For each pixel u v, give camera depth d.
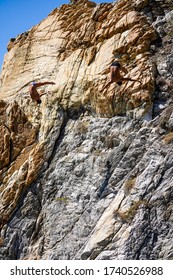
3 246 26.72
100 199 25.48
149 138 25.44
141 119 26.45
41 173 27.94
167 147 24.52
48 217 26.58
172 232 22.34
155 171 24.03
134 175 24.67
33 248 26.22
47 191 27.28
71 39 31.36
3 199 27.72
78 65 29.58
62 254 25.05
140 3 29.55
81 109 28.75
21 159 29.17
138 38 28.23
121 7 29.97
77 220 25.66
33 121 30.23
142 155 25.25
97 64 28.88
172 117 25.31
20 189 27.72
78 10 32.06
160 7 29.73
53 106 29.25
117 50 28.42
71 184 26.78
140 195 23.61
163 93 26.84
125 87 27.02
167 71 27.30
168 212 22.80
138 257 22.06
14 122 30.28
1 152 29.50
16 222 27.16
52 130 28.72
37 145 28.56
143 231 22.58
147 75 26.97
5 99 32.38
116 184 25.34
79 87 28.81
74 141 27.95
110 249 22.78
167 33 28.69
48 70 31.30
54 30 32.44
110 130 27.11
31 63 32.44
